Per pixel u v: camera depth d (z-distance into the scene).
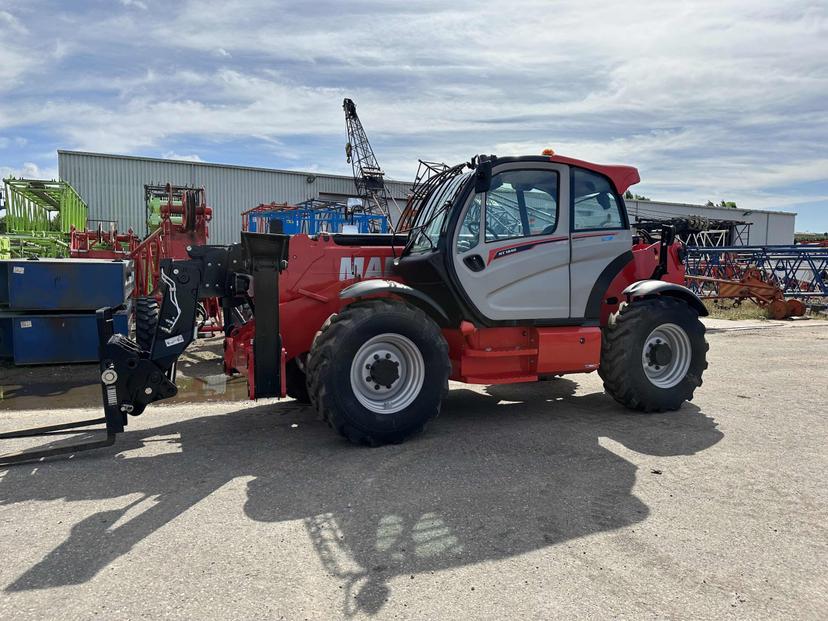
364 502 3.35
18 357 7.84
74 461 4.08
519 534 2.97
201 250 4.55
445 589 2.47
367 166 36.59
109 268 8.04
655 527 3.05
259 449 4.32
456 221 4.64
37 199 17.09
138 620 2.25
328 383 4.13
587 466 3.94
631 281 5.86
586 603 2.38
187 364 8.20
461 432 4.71
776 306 14.16
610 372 5.23
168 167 31.77
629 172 5.26
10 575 2.59
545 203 4.95
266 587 2.49
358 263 5.02
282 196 34.66
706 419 5.12
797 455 4.17
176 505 3.33
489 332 4.86
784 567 2.67
